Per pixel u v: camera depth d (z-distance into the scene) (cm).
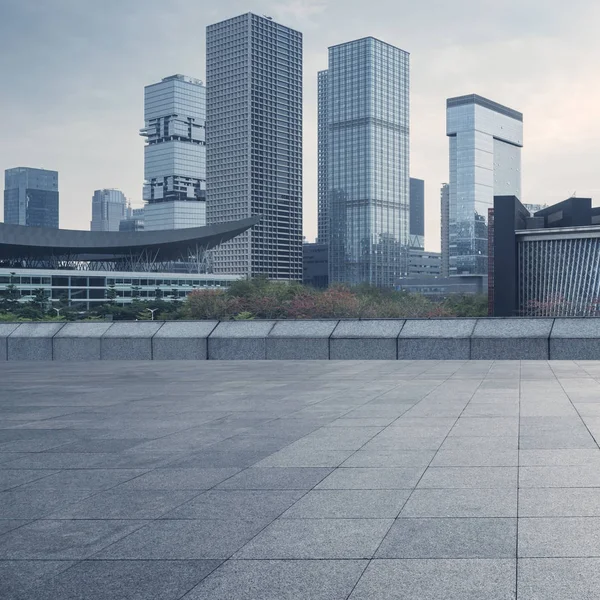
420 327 2048
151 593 373
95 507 536
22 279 17088
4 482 620
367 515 500
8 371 1872
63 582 390
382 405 1055
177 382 1476
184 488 587
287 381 1444
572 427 828
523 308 9425
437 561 408
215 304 11844
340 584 378
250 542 449
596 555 411
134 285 19238
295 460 685
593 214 11644
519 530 459
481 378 1419
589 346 1866
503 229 9556
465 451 707
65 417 1001
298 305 10612
